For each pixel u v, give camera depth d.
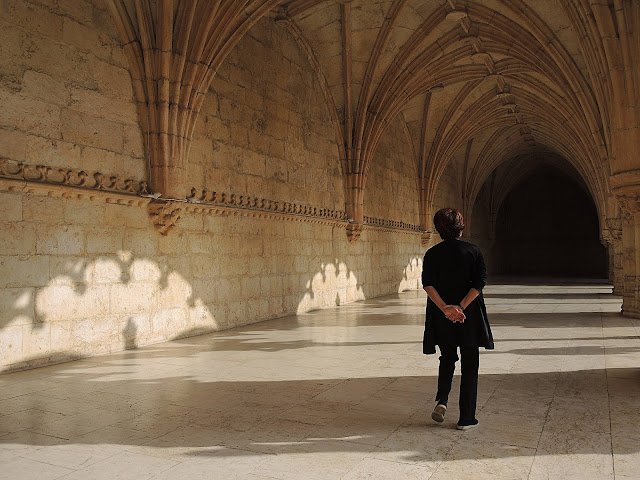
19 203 6.58
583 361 6.69
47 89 6.99
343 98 14.66
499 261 37.88
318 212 13.84
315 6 12.02
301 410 4.61
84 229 7.42
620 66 8.93
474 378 4.07
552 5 11.18
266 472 3.27
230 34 9.45
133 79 8.36
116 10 8.01
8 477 3.22
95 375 6.12
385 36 13.40
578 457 3.46
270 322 11.10
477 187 28.00
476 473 3.22
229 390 5.34
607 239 17.39
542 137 25.34
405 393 5.19
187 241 9.27
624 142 9.11
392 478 3.16
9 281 6.43
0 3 6.45
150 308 8.45
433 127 20.80
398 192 19.89
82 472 3.29
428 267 4.14
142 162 8.50
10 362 6.38
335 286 14.73
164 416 4.47
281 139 12.23
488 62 15.45
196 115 9.08
